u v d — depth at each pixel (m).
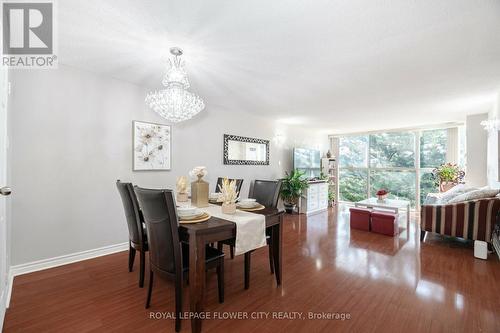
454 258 2.87
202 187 2.34
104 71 2.72
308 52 2.17
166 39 1.98
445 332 1.59
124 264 2.63
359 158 6.84
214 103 3.97
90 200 2.76
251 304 1.92
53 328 1.61
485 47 2.03
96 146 2.79
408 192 5.98
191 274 1.61
